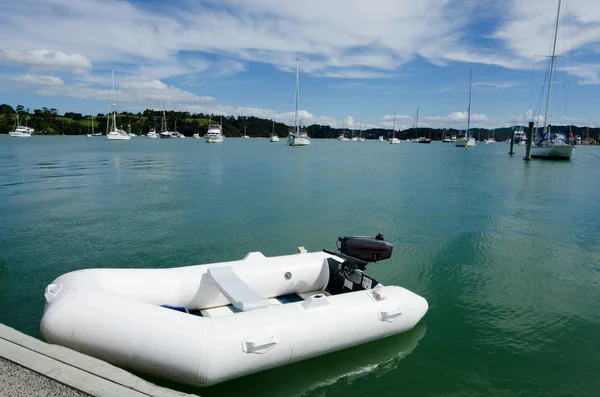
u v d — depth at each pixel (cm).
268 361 364
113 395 255
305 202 1433
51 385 261
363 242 495
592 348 502
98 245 865
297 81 6438
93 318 337
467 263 809
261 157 3969
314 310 403
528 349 496
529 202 1491
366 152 5606
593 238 990
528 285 700
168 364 331
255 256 517
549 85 3744
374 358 469
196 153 4394
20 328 509
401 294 471
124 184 1795
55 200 1368
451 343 507
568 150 3584
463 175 2455
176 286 444
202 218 1140
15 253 802
